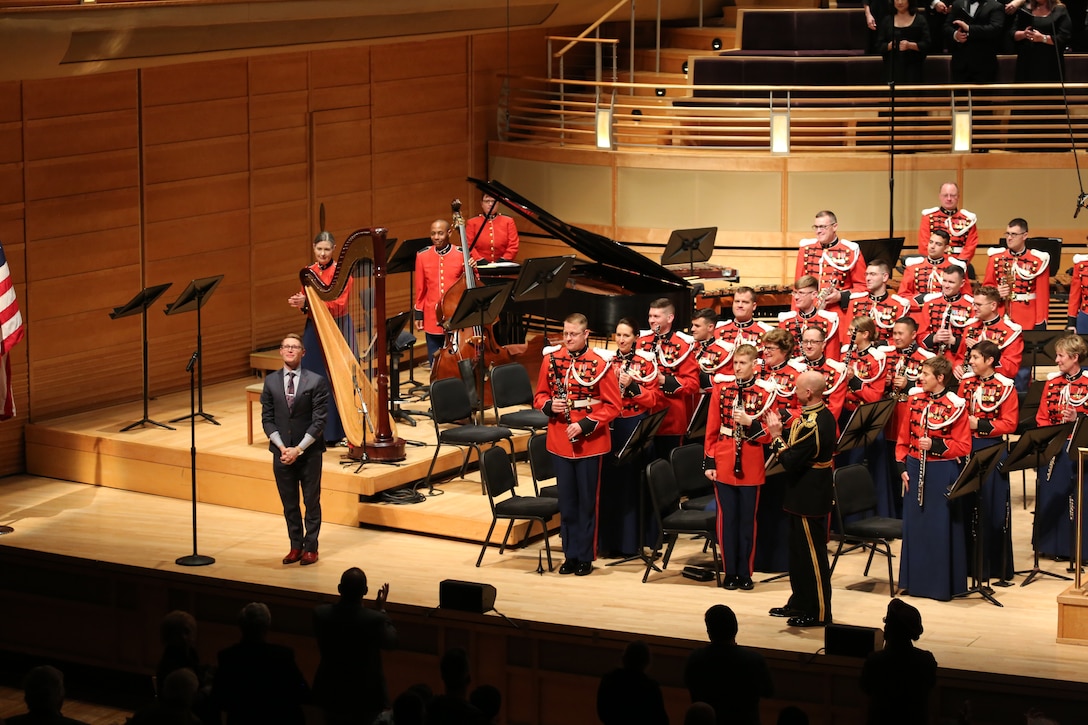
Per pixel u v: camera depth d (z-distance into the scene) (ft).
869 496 39.58
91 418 51.57
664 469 40.04
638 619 36.50
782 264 62.49
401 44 62.08
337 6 53.42
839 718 33.50
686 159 62.18
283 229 58.54
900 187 62.18
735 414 38.19
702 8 75.25
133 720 27.68
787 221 62.13
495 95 66.74
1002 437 40.06
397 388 50.26
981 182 62.44
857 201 62.13
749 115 65.82
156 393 54.65
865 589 39.42
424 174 64.18
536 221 52.11
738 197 62.13
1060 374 41.24
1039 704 32.32
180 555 41.98
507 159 65.92
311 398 41.45
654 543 42.75
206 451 47.42
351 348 46.93
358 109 60.85
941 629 36.17
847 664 33.09
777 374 39.42
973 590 38.91
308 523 41.57
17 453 50.72
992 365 39.96
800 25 68.69
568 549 40.63
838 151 64.18
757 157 61.77
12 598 42.24
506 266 52.42
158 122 53.47
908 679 29.25
